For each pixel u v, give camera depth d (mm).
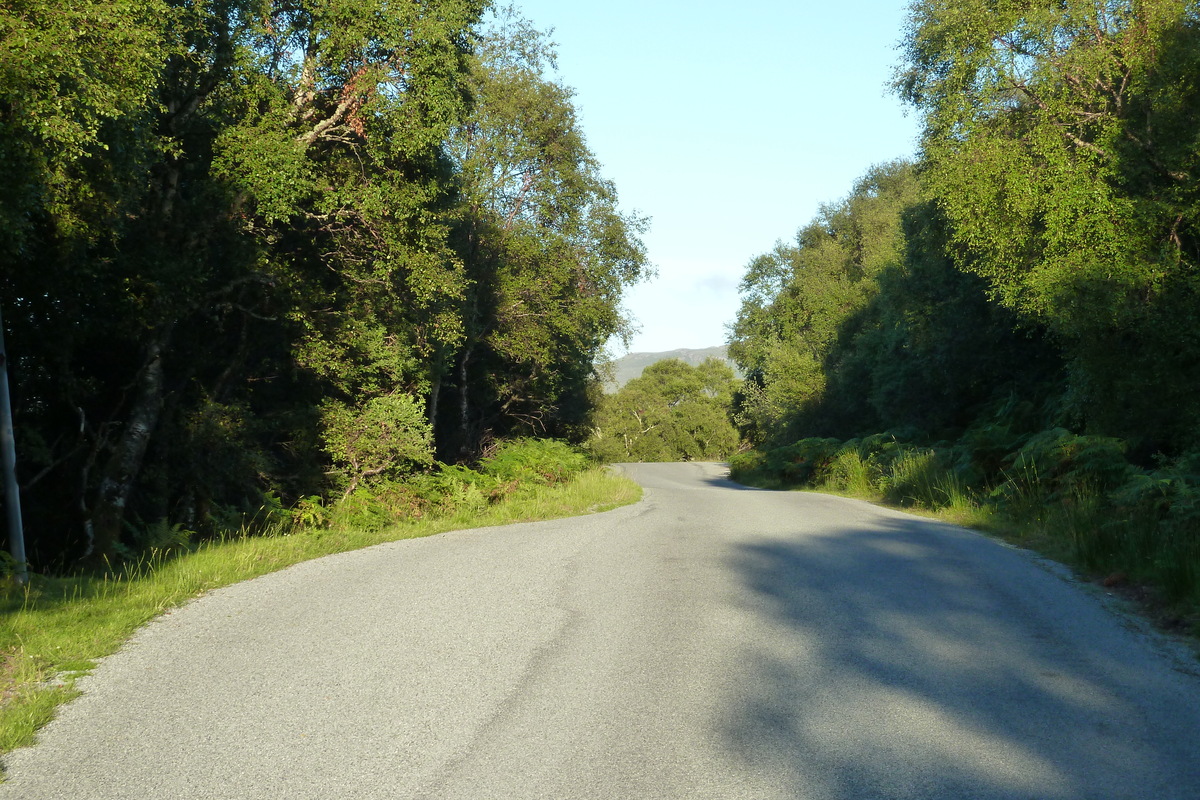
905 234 31984
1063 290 16266
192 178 16328
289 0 16656
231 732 4832
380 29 16328
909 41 23953
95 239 12398
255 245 16953
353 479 19562
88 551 13227
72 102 9719
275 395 21219
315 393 21219
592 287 33875
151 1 11188
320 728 4895
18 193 9398
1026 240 18078
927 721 4988
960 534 12477
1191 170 16000
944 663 6074
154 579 9094
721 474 52375
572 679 5762
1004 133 19094
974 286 26656
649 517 15688
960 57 18641
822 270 59844
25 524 14453
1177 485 10305
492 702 5324
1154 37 16562
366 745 4656
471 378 34156
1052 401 22891
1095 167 17328
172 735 4785
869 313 49125
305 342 19094
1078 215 16719
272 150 15305
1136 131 17125
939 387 31281
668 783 4203
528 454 24938
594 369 41406
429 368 23266
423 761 4453
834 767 4379
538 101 31094
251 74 15688
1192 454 12570
